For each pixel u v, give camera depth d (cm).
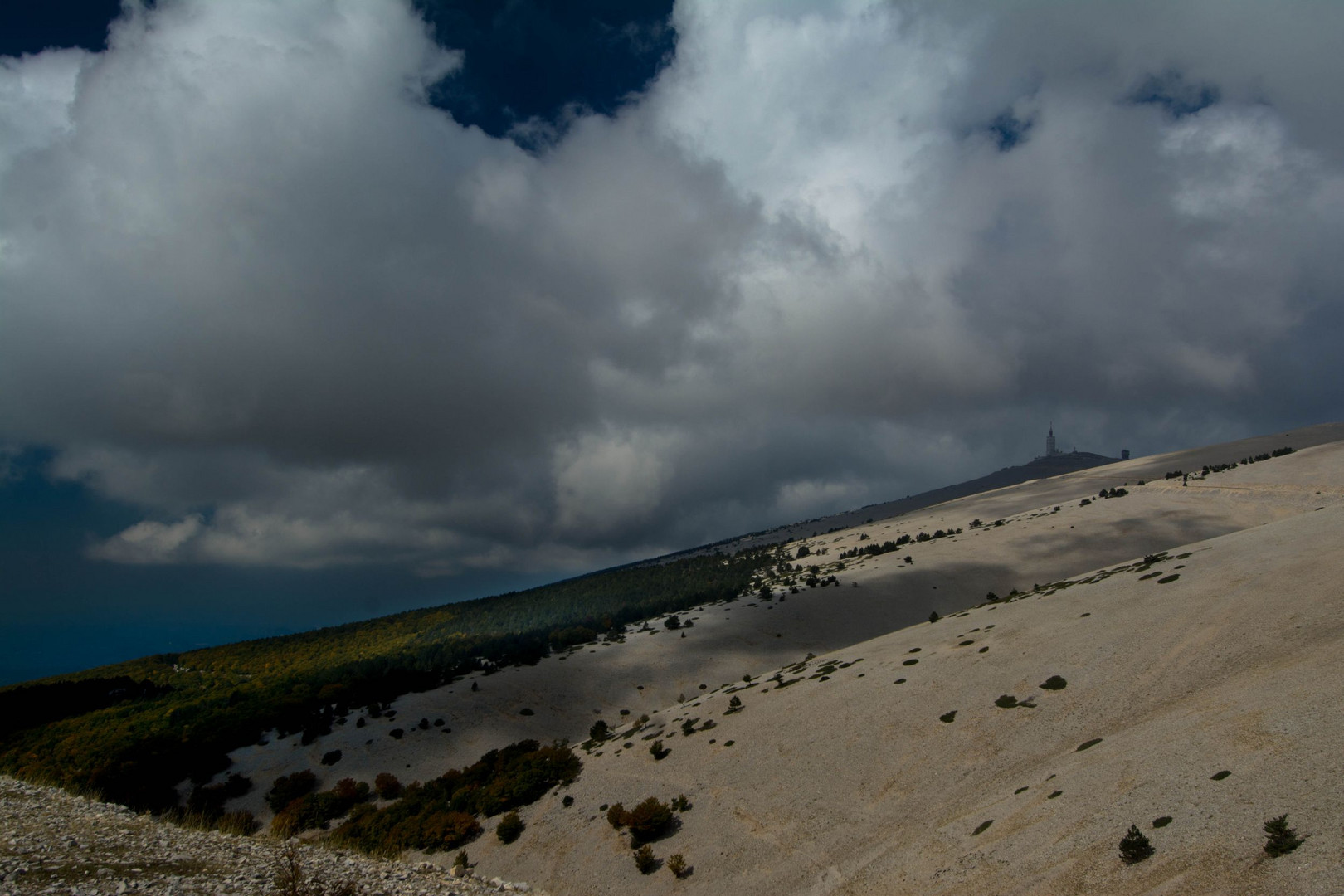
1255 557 5597
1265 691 3123
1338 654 3194
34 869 1486
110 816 2069
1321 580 4422
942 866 2858
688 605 17000
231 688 13912
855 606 14075
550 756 6769
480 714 9769
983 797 3462
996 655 5372
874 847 3453
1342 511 6450
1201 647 4131
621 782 5688
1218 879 1917
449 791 6612
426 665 13488
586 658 12375
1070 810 2792
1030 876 2431
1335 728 2458
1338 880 1664
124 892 1415
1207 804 2338
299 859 1875
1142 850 2205
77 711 12125
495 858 5072
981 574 15038
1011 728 4116
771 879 3581
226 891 1512
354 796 7150
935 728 4481
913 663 5978
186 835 1980
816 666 7844
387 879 1894
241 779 7850
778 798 4441
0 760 9219
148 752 8238
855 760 4503
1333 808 1980
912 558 17100
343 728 9256
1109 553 14812
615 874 4275
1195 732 2988
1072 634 5219
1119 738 3388
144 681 14400
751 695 7200
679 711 7794
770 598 15375
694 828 4478
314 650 19638
